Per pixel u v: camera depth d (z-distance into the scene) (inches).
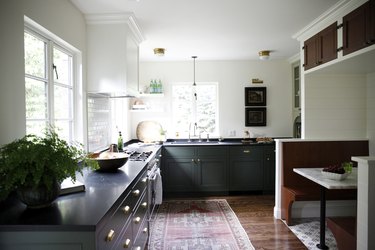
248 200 161.6
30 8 69.6
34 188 50.4
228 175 171.8
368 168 67.0
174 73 189.2
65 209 51.5
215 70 189.6
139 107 177.6
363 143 131.3
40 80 80.4
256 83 190.4
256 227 120.8
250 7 98.4
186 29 121.4
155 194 133.1
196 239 109.6
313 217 132.1
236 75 190.1
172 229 119.6
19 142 53.0
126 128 171.0
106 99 141.7
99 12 102.3
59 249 44.8
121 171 86.1
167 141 189.8
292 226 121.5
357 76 132.3
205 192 172.6
